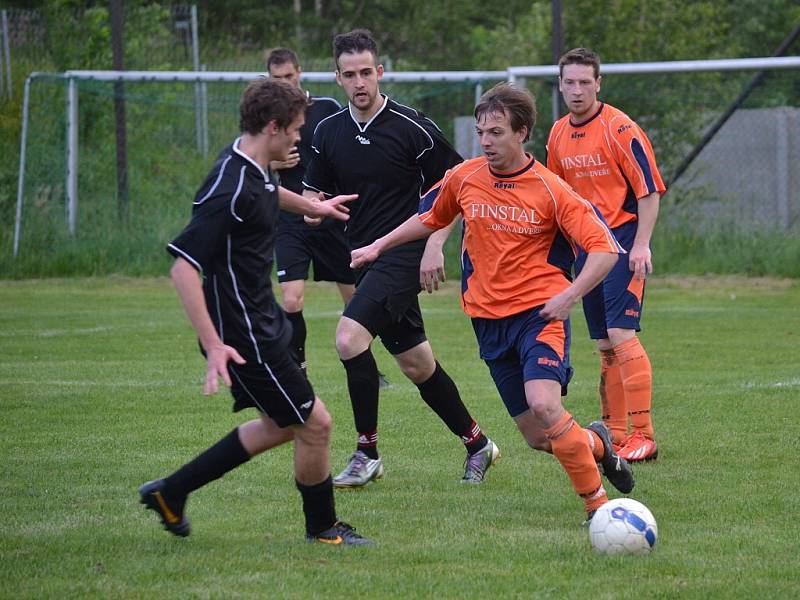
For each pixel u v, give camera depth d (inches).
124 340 1528.1
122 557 622.8
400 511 737.6
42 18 3125.0
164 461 869.2
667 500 755.4
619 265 895.1
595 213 682.2
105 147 2475.4
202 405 1099.3
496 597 555.5
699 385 1197.1
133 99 2388.0
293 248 1194.0
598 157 898.7
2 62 2834.6
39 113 2425.0
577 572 597.9
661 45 2743.6
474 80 2219.5
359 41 866.1
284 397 618.2
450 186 727.1
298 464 640.4
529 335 690.8
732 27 3572.8
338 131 889.5
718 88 2261.3
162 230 2317.9
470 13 4594.0
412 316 847.1
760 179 2234.3
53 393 1155.9
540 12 3304.6
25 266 2235.5
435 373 827.4
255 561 616.1
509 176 695.7
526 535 674.2
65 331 1608.0
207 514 721.0
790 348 1438.2
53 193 2341.3
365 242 895.1
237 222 590.9
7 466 849.5
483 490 798.5
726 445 923.4
